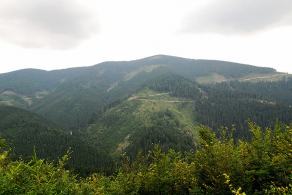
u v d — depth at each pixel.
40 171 22.30
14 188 18.66
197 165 25.50
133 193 28.22
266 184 21.77
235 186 22.50
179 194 27.59
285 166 21.52
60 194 21.30
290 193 15.15
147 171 30.25
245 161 23.14
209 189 23.72
